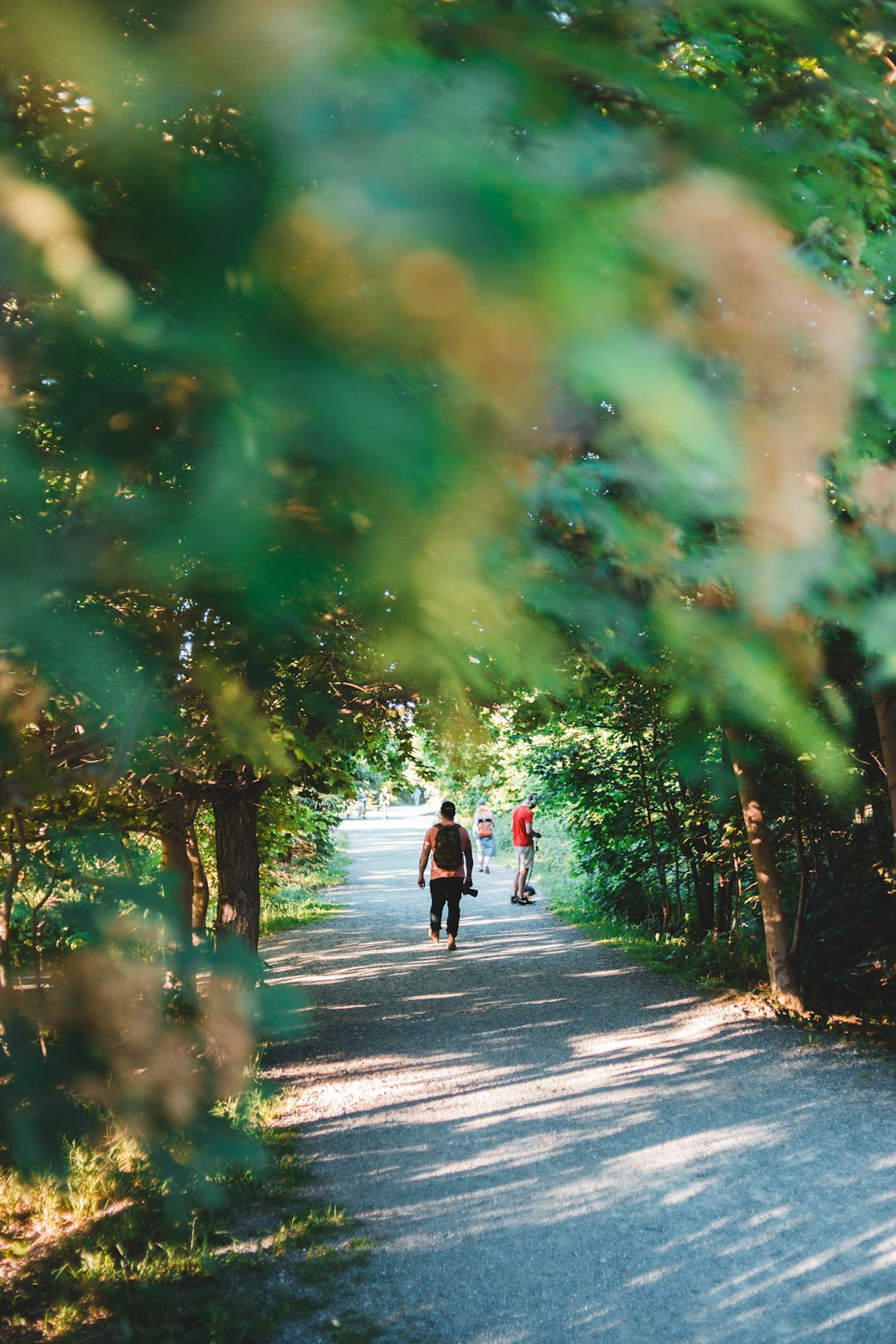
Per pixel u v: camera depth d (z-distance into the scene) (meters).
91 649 0.37
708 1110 6.18
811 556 0.35
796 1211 4.75
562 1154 5.52
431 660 0.39
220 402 0.30
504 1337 3.77
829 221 0.41
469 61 0.31
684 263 0.30
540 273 0.28
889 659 0.38
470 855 12.34
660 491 0.33
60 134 0.30
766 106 0.44
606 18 0.37
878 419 0.33
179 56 0.29
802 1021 8.22
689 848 11.58
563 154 0.30
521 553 0.37
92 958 0.46
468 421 0.30
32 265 0.30
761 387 0.31
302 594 0.36
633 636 0.40
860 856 8.97
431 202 0.28
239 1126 0.45
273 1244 4.34
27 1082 0.43
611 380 0.28
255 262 0.29
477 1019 8.52
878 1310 3.91
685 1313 3.93
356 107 0.30
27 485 0.33
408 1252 4.40
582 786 12.16
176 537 0.33
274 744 0.52
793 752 0.41
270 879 11.41
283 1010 0.46
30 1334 3.33
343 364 0.29
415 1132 5.82
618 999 9.22
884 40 0.45
